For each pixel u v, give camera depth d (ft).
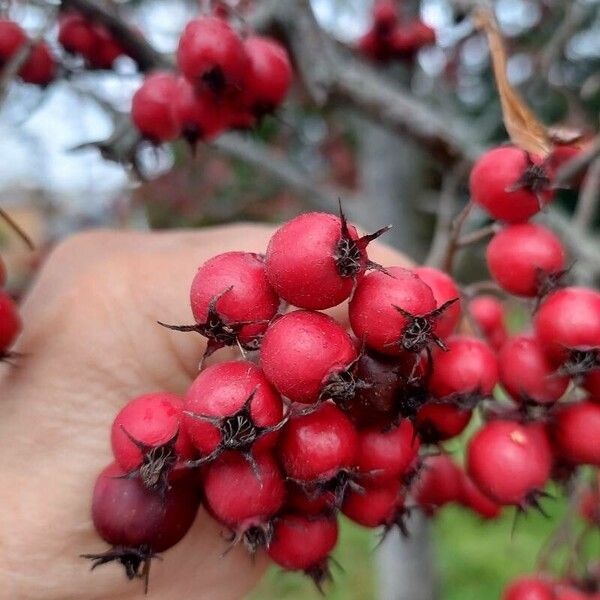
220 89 0.41
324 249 0.27
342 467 0.29
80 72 0.50
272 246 0.28
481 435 0.38
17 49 0.47
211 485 0.29
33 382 0.41
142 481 0.31
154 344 0.41
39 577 0.40
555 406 0.38
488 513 0.53
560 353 0.36
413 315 0.28
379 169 0.86
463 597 1.39
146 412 0.30
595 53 0.90
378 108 0.64
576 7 0.68
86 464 0.41
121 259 0.45
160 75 0.45
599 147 0.48
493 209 0.38
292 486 0.31
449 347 0.35
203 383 0.28
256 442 0.28
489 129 0.85
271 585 1.51
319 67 0.58
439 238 0.61
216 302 0.28
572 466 0.41
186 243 0.49
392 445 0.31
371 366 0.30
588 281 0.60
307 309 0.28
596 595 0.51
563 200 1.29
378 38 0.81
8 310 0.37
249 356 0.31
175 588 0.44
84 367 0.41
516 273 0.38
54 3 0.45
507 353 0.38
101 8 0.47
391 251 0.47
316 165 1.29
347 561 1.56
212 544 0.44
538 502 0.37
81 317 0.42
